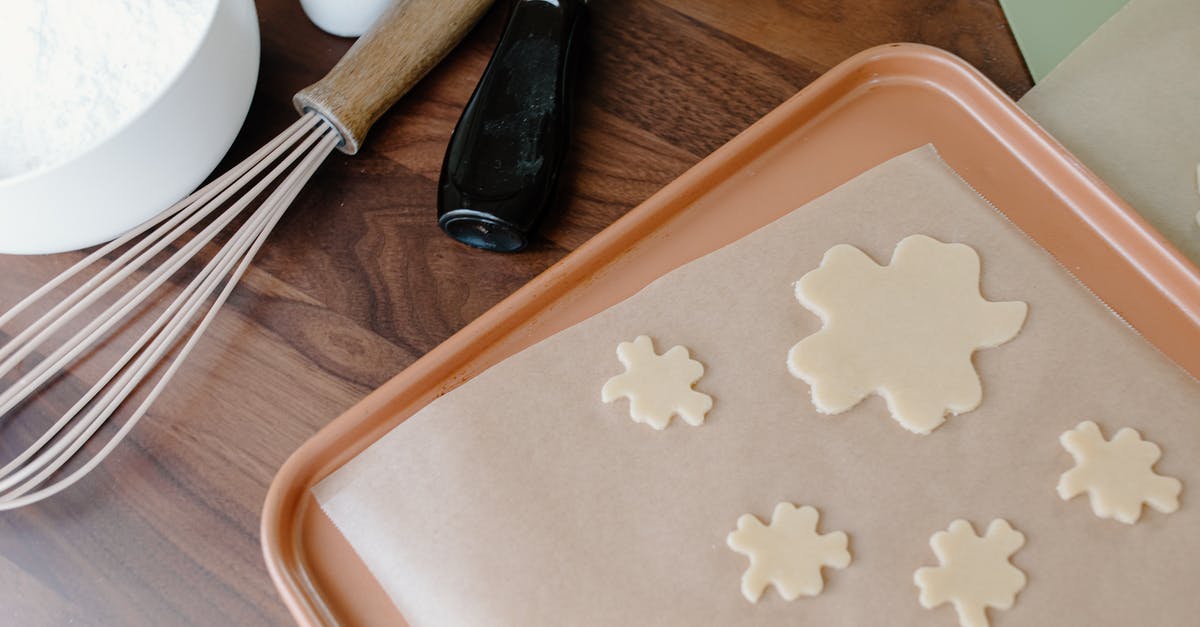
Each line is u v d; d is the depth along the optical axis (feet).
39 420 1.84
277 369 1.86
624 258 1.87
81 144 1.82
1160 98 1.94
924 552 1.69
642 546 1.70
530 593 1.68
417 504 1.72
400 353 1.87
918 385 1.77
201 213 1.85
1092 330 1.79
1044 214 1.88
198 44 1.76
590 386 1.78
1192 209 1.87
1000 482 1.72
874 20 2.06
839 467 1.73
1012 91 2.00
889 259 1.84
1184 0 2.00
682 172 1.97
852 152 1.93
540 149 1.87
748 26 2.06
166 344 1.82
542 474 1.73
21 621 1.75
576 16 1.96
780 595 1.68
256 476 1.81
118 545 1.77
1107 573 1.68
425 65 1.98
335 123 1.90
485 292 1.90
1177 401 1.75
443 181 1.87
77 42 1.85
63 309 1.88
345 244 1.93
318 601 1.71
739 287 1.83
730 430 1.76
